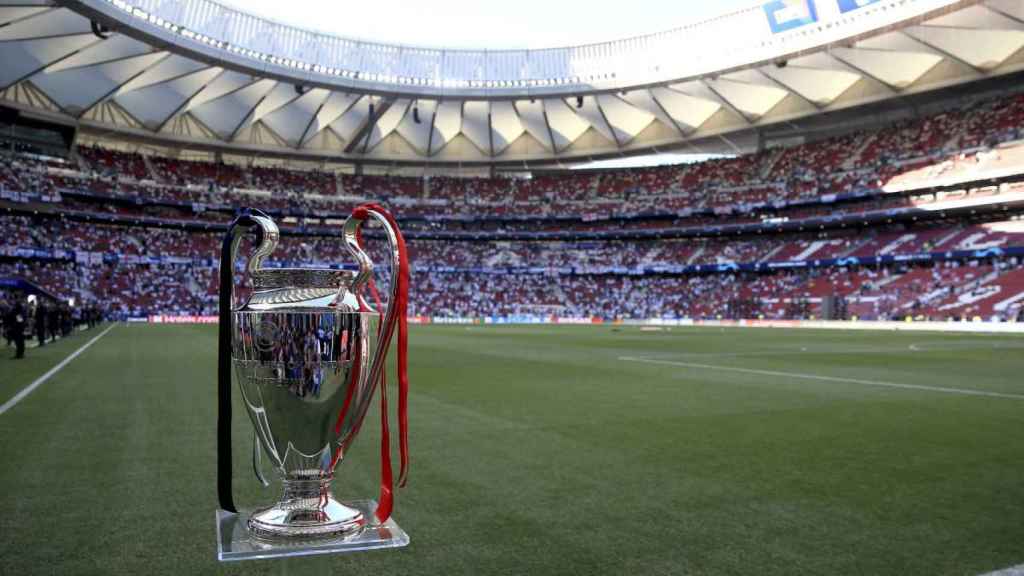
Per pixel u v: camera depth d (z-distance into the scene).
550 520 4.89
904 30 46.69
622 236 72.81
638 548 4.30
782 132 67.44
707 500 5.46
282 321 2.28
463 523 4.80
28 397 11.29
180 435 8.13
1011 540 4.51
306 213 68.06
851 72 54.38
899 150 59.28
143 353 21.16
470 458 7.02
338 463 2.50
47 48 44.72
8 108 51.59
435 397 11.98
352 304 2.42
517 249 74.94
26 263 54.47
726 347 28.11
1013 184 51.88
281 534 2.24
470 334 39.00
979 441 8.14
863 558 4.15
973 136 54.84
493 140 72.50
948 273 55.03
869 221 60.06
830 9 47.22
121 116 58.03
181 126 62.25
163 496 5.48
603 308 68.38
